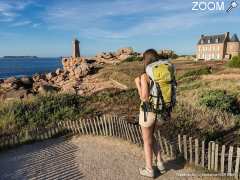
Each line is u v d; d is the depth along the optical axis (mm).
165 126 3789
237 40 31734
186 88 8688
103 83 15383
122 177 2535
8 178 2670
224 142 3246
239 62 13555
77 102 5750
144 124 2289
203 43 34500
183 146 2822
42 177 2646
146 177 2490
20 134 3830
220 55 32188
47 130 3932
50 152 3336
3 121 4496
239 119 4121
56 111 5082
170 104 2234
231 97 5266
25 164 3008
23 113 4906
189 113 4363
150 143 2404
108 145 3416
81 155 3152
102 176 2586
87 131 3926
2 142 3598
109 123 3744
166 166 2662
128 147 3287
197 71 13406
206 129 3691
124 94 6457
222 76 10617
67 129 4062
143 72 2268
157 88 2178
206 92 5984
